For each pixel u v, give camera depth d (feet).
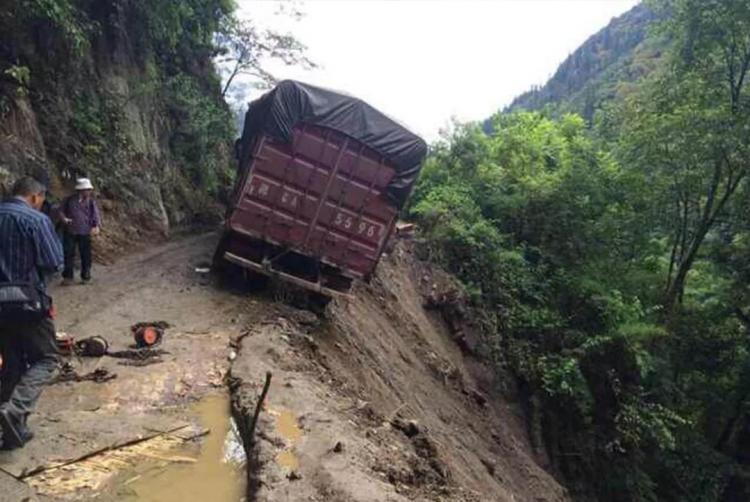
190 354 26.50
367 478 17.69
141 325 28.50
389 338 46.44
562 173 65.62
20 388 16.75
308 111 35.01
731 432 68.64
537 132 74.69
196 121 67.10
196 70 72.69
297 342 31.24
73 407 20.68
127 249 48.21
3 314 16.03
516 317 56.85
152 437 19.15
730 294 66.44
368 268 37.91
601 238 65.41
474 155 72.18
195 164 67.31
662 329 57.98
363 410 25.26
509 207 65.57
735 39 58.34
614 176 65.92
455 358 53.47
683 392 64.90
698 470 59.98
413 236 62.18
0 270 16.15
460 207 63.36
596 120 75.82
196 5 67.72
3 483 15.35
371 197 36.91
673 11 62.03
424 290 57.67
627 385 56.08
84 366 24.22
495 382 53.78
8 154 38.22
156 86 60.54
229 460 18.31
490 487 35.42
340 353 35.42
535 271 60.75
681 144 57.67
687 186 62.59
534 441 52.26
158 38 60.18
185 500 15.99
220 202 70.64
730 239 68.44
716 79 59.98
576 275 61.11
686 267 66.44
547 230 64.39
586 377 55.77
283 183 35.94
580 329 57.62
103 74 52.70
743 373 66.13
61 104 46.85
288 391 23.29
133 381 23.30
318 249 37.04
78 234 37.09
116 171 51.37
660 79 62.54
